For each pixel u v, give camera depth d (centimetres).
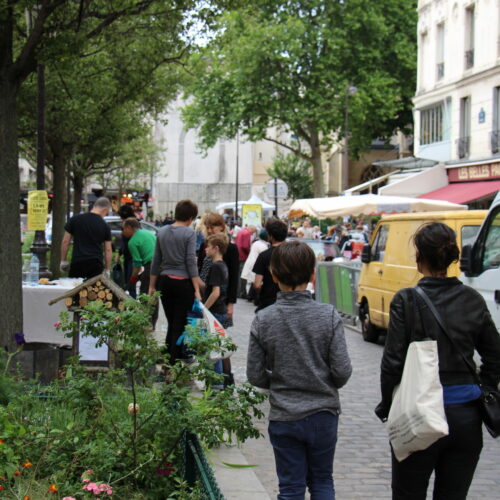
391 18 4969
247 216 3081
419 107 3781
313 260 435
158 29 1303
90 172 3909
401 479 402
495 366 407
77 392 559
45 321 1020
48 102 2002
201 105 4812
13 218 857
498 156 3041
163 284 916
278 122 4922
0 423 538
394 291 1310
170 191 8169
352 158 5469
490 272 961
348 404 918
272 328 426
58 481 482
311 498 426
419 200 2195
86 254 1188
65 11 995
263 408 857
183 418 506
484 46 3161
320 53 4778
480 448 398
